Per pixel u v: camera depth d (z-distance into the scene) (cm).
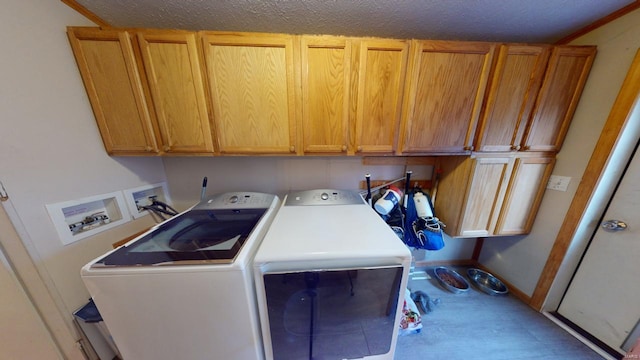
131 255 85
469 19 119
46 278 95
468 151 137
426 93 123
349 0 102
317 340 100
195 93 116
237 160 170
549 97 131
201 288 81
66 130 102
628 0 103
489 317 156
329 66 117
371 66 118
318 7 107
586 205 132
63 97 100
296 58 114
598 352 129
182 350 90
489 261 204
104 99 112
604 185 127
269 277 85
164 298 82
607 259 130
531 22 122
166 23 120
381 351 106
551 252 151
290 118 122
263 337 94
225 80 115
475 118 129
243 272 81
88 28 102
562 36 138
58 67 99
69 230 103
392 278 93
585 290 141
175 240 108
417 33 134
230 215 127
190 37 108
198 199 175
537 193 154
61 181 100
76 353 107
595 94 126
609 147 121
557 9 110
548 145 142
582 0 103
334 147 129
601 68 123
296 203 142
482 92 124
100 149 117
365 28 128
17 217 86
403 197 176
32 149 90
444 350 132
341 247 90
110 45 105
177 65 111
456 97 125
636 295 118
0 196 82
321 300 93
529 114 134
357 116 124
